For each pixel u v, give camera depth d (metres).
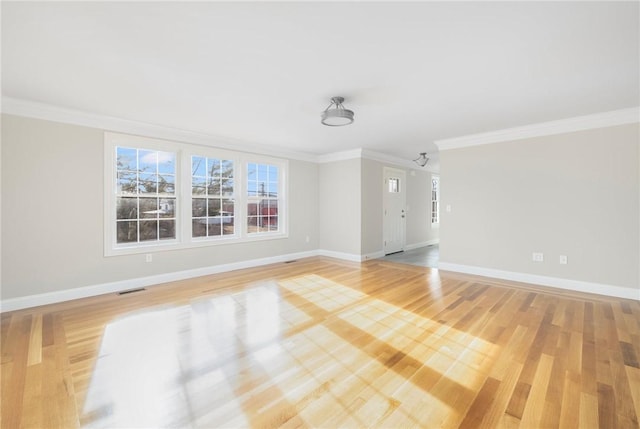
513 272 4.39
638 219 3.49
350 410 1.65
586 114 3.66
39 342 2.44
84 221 3.64
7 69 2.45
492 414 1.61
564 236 3.97
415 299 3.52
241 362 2.14
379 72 2.53
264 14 1.76
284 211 5.91
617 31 1.93
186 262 4.53
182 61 2.33
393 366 2.08
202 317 2.97
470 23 1.86
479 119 3.85
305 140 5.03
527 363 2.11
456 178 4.93
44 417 1.60
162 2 1.64
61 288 3.47
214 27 1.89
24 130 3.25
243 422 1.56
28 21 1.80
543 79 2.66
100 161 3.75
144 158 4.20
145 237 4.20
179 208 4.50
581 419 1.56
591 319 2.90
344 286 4.07
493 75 2.58
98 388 1.84
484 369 2.04
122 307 3.25
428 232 8.09
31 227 3.30
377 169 6.27
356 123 4.02
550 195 4.06
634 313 3.04
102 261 3.77
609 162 3.64
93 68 2.44
